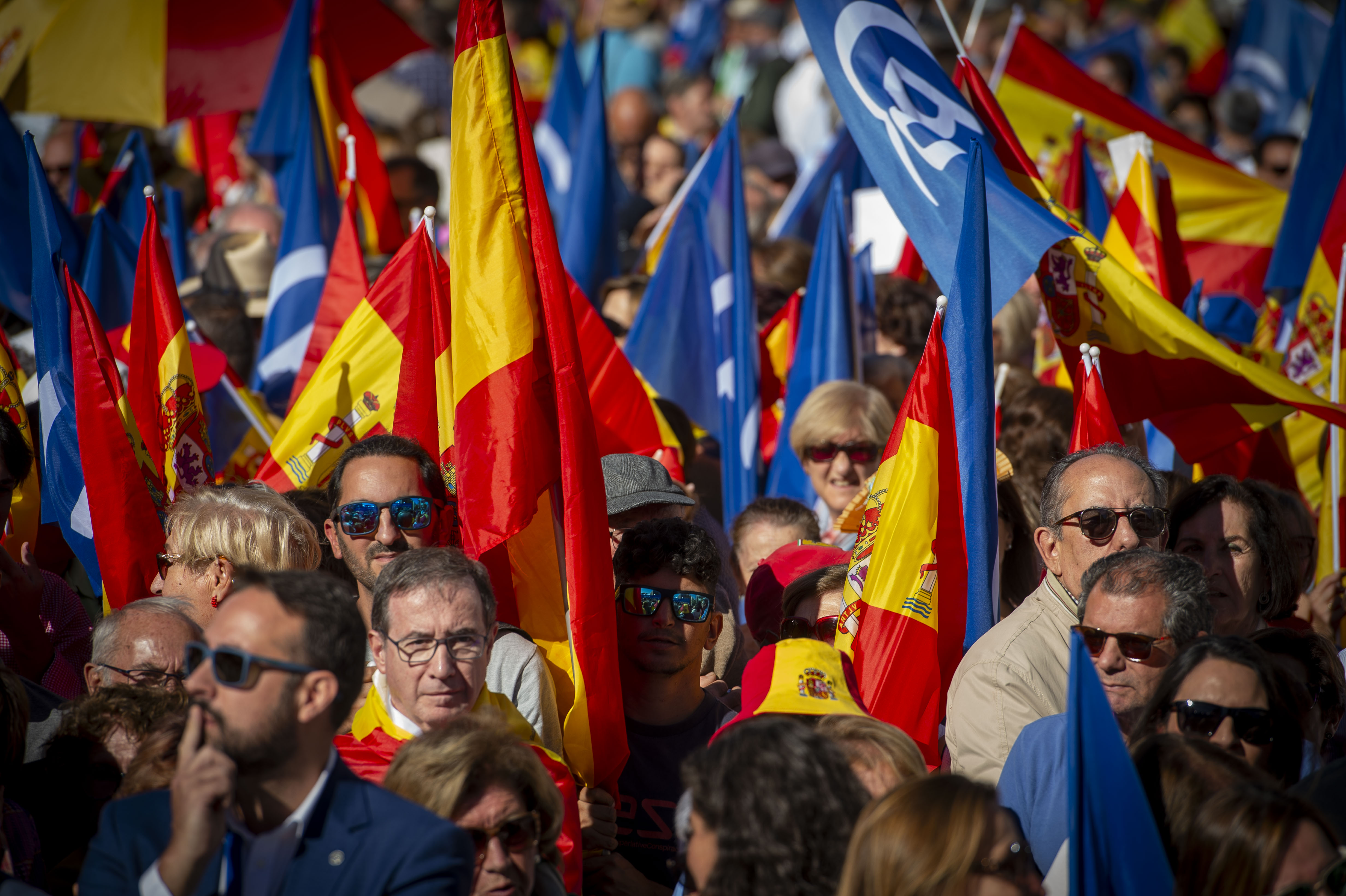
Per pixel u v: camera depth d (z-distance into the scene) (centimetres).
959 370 1575
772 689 1268
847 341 2364
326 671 983
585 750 1389
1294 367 2347
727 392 2466
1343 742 1438
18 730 1162
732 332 2477
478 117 1449
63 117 2780
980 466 1562
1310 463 2373
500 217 1447
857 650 1488
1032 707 1380
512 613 1487
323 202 2636
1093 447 1638
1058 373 2555
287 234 2508
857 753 1127
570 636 1467
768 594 1689
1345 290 2142
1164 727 1180
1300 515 1834
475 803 1083
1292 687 1193
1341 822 1146
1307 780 1187
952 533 1512
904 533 1502
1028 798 1265
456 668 1227
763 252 3012
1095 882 1000
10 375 1741
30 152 1692
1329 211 2452
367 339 1791
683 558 1446
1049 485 1523
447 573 1248
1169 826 1020
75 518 1684
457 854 991
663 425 2136
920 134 1841
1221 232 3033
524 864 1098
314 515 1644
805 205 3192
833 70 1917
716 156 2517
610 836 1387
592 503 1412
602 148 2895
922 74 1903
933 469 1508
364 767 1266
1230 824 966
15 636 1563
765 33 6166
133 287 2352
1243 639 1199
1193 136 4922
